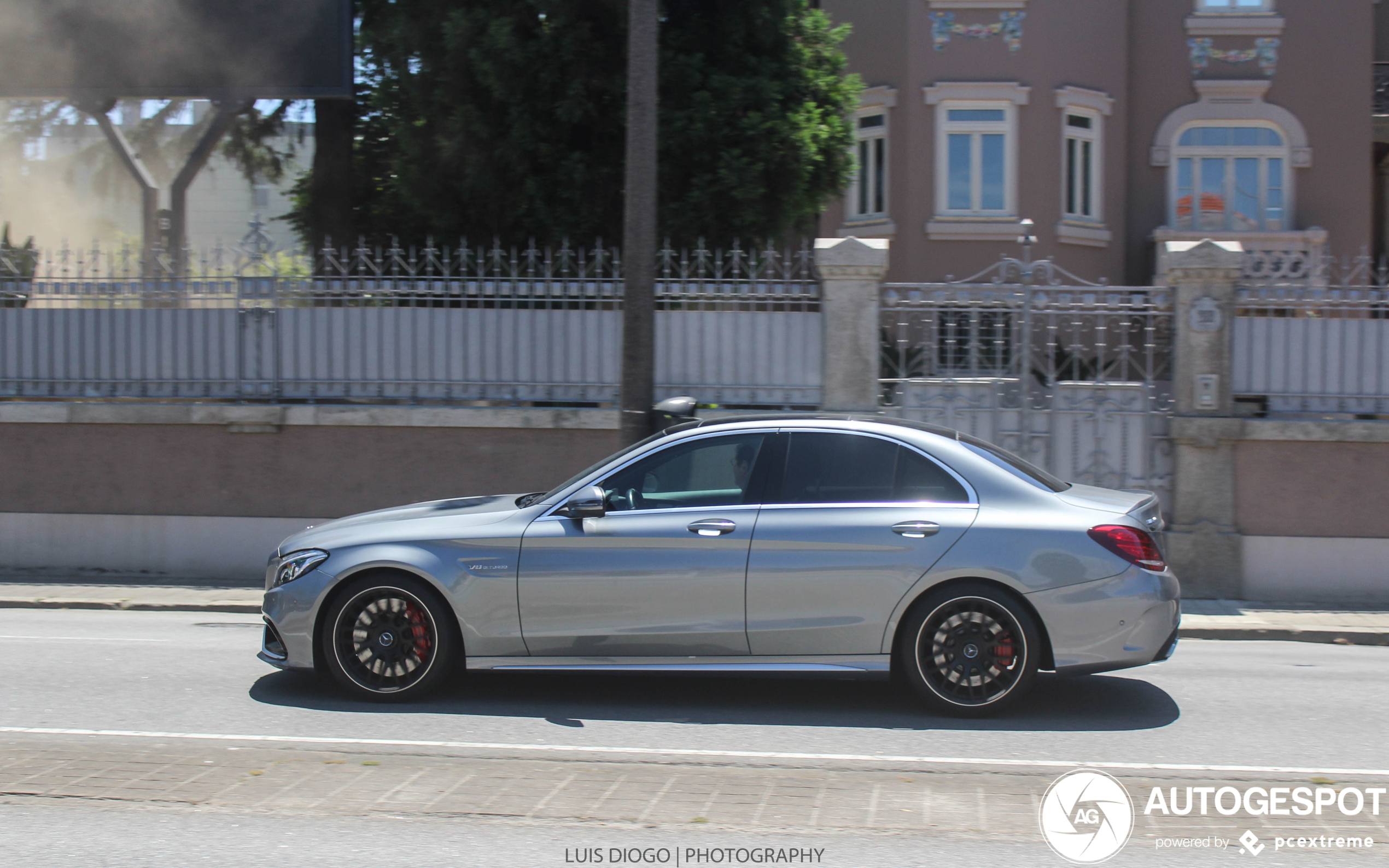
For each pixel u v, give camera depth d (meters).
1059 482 6.66
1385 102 16.98
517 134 11.70
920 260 15.48
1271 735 6.00
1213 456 10.17
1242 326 10.27
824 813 4.68
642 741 5.74
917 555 6.05
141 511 10.97
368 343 10.84
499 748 5.57
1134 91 16.33
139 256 13.76
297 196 16.08
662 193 11.88
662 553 6.14
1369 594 10.02
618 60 11.73
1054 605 6.00
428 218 12.95
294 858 4.16
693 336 10.65
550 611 6.18
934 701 6.10
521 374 10.74
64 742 5.62
